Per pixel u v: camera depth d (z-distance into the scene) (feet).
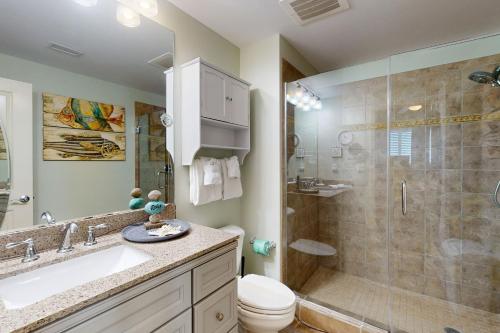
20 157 3.05
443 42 6.49
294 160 6.62
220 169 5.56
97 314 2.15
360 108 7.18
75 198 3.56
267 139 6.31
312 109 6.97
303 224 7.15
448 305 6.11
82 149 3.64
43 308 1.92
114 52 4.01
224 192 5.69
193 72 4.85
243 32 5.99
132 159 4.28
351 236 7.54
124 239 3.62
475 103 5.87
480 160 5.90
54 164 3.35
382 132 6.98
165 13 4.79
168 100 4.86
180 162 5.12
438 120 6.30
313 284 7.09
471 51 5.81
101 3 3.85
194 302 3.11
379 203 7.15
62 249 3.18
